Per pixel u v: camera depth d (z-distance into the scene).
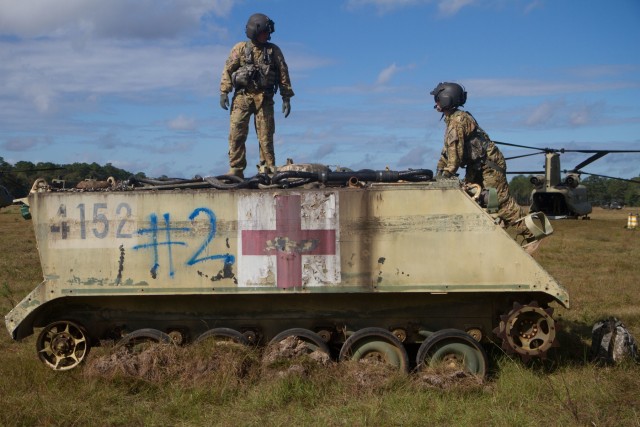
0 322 11.79
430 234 8.06
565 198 37.97
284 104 10.52
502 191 9.77
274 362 7.88
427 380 7.64
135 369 7.86
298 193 8.09
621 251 24.56
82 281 8.26
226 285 8.15
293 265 8.10
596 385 7.71
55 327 8.55
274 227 8.12
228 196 8.16
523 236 9.17
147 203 8.22
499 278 8.04
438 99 9.77
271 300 8.52
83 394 7.49
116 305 8.60
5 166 34.94
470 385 7.59
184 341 8.60
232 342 8.15
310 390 7.41
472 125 9.71
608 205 94.69
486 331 8.51
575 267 19.67
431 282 8.06
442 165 10.12
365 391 7.49
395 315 8.52
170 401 7.32
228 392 7.46
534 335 8.09
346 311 8.53
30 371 8.30
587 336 10.78
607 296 14.31
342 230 8.08
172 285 8.20
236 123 10.23
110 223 8.24
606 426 6.59
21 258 21.83
